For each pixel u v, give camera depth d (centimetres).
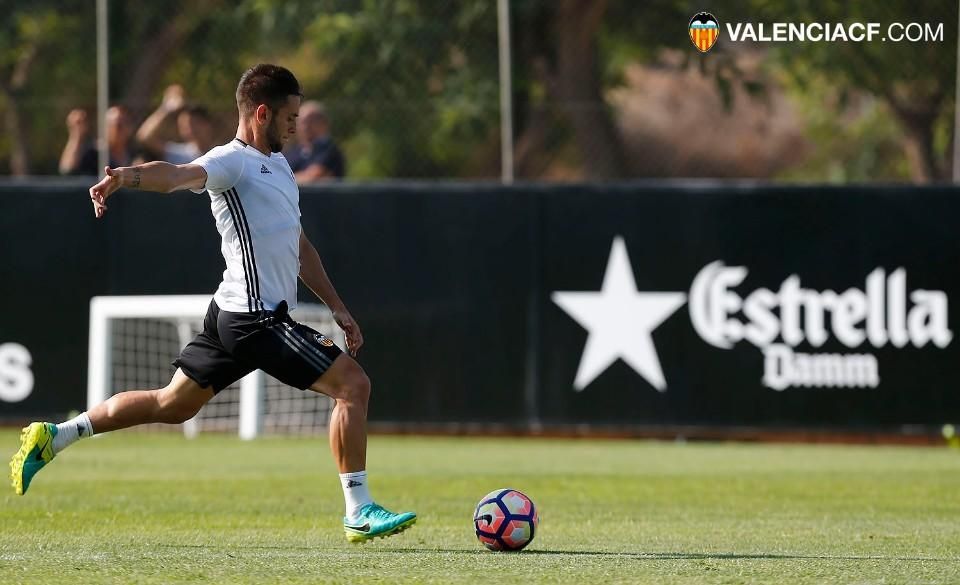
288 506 2692
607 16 5106
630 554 1956
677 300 4219
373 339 4288
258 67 1950
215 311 1961
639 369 4228
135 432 4519
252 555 1884
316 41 5550
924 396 4156
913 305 4162
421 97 5516
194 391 1994
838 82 4997
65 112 5900
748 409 4206
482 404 4259
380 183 4275
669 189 4219
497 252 4262
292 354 1920
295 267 1972
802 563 1852
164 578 1636
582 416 4234
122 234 4303
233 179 1895
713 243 4209
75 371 4288
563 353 4241
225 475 3325
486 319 4259
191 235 4291
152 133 4644
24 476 2016
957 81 4316
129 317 4322
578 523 2488
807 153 7331
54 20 5881
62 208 4303
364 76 5544
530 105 5078
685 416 4219
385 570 1723
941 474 3566
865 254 4169
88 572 1686
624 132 5622
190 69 5481
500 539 1969
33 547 1980
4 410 4303
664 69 5353
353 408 1930
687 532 2333
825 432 4184
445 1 5419
